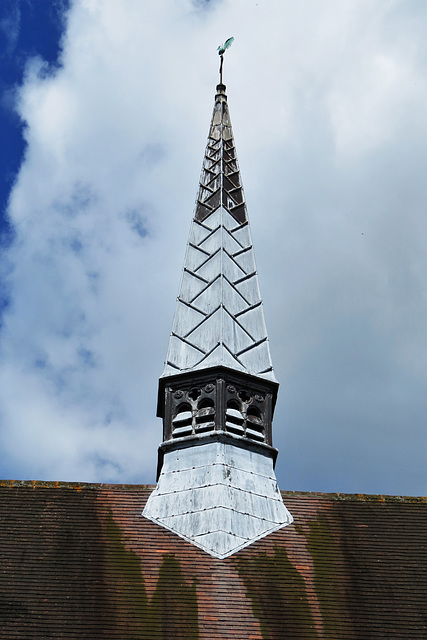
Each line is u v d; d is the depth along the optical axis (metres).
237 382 32.12
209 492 29.41
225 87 42.62
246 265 35.84
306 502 30.58
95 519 29.06
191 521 28.80
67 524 28.77
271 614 25.48
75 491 30.39
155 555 27.50
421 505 31.09
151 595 25.81
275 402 33.19
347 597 26.44
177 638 24.38
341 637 24.92
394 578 27.42
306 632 24.97
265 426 31.83
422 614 26.02
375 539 29.12
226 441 30.77
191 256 35.94
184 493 29.64
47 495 30.12
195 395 32.03
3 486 30.39
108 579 26.36
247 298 34.78
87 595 25.70
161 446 31.19
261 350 33.47
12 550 27.41
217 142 40.19
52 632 24.36
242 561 27.44
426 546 29.02
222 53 42.81
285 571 27.19
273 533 28.86
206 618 25.08
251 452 31.03
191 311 34.25
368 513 30.41
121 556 27.36
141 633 24.47
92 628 24.55
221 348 32.50
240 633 24.70
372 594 26.66
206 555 27.61
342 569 27.59
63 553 27.42
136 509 29.64
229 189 38.34
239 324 33.78
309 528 29.34
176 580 26.44
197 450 30.70
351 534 29.27
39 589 25.88
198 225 36.97
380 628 25.36
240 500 29.41
